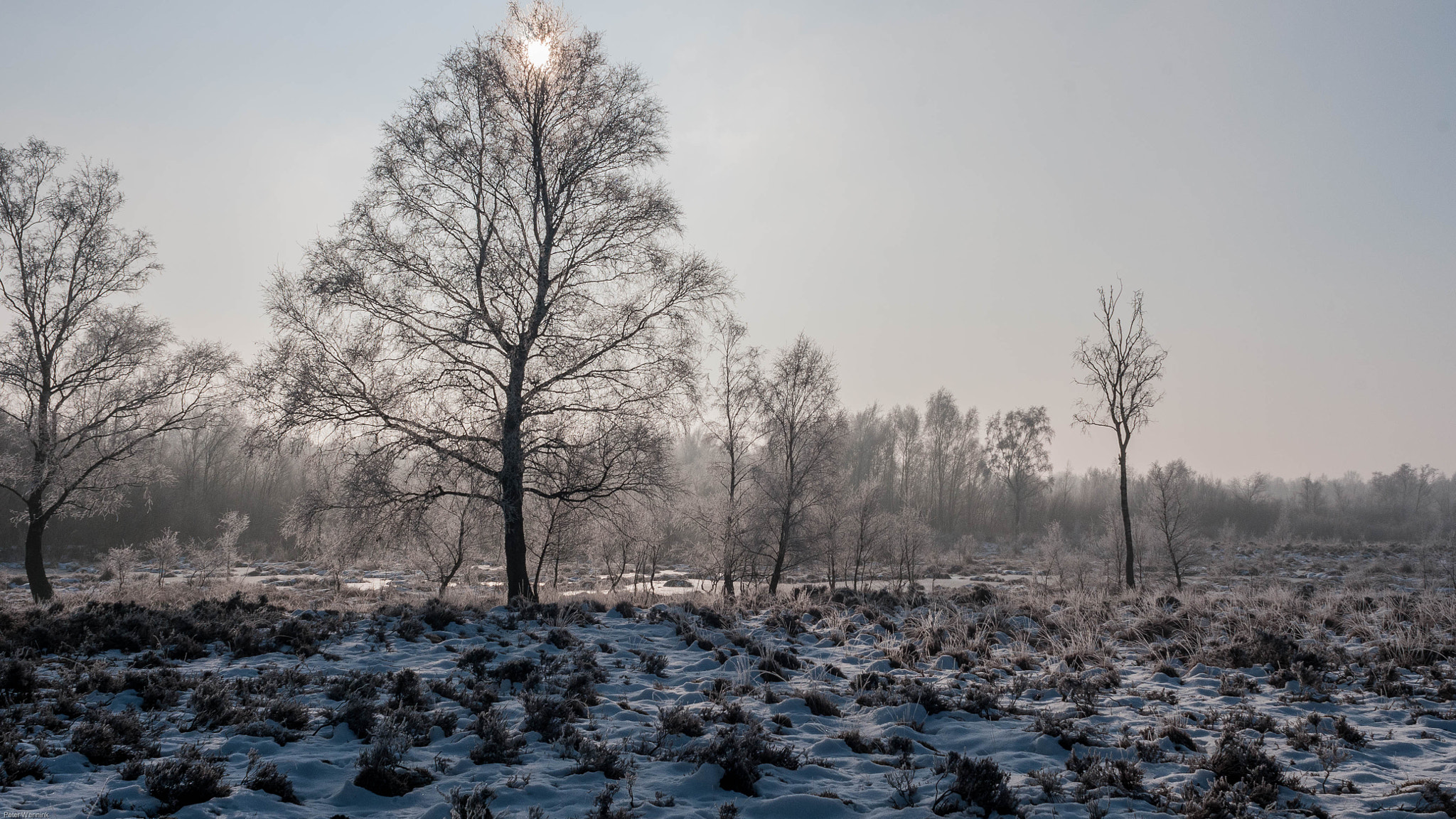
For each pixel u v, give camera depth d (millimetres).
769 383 30156
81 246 25391
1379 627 13727
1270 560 45500
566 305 18375
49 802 5352
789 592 27000
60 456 25172
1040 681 10617
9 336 24062
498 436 18266
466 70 17594
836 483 31328
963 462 92750
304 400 16406
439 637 12422
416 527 18328
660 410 18734
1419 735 8211
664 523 28328
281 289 17312
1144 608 16984
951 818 5879
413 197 17734
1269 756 7137
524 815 5680
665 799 6113
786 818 5938
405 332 17391
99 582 32844
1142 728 8461
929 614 15711
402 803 5957
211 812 5441
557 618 14188
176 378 26750
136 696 8250
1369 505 124188
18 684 7922
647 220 18453
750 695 9688
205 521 55406
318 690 8945
